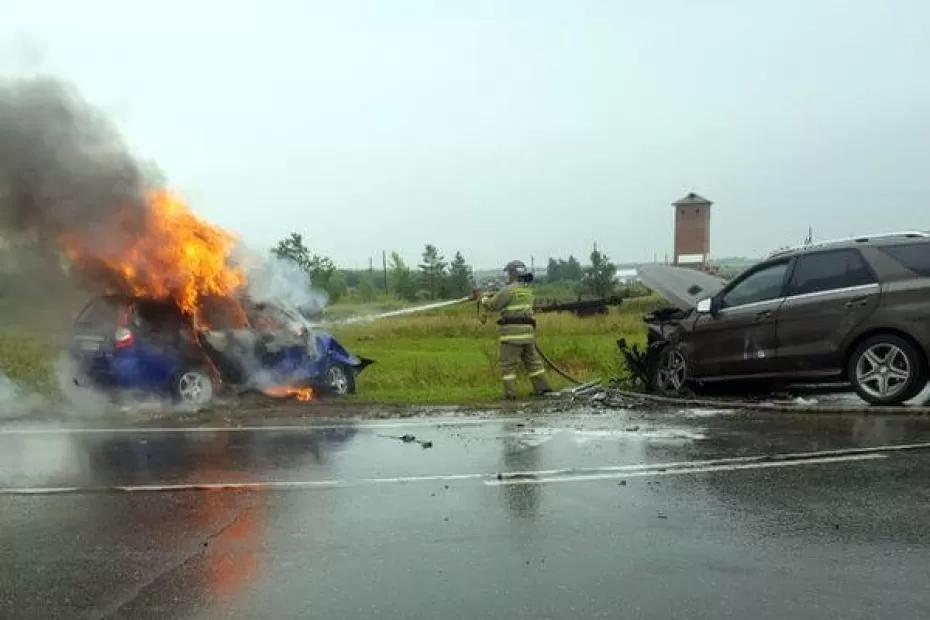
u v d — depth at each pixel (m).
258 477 6.31
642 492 5.69
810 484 5.75
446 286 43.75
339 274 38.53
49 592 4.00
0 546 4.69
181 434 8.24
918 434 7.35
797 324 9.19
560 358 15.50
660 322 11.25
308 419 9.20
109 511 5.38
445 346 21.55
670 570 4.20
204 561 4.42
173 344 10.33
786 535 4.68
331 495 5.75
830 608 3.69
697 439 7.53
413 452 7.22
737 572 4.14
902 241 8.75
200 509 5.42
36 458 7.06
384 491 5.85
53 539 4.80
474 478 6.20
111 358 9.95
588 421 8.79
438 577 4.16
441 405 10.35
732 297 10.00
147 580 4.15
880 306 8.58
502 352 11.02
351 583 4.09
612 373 13.94
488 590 3.98
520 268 11.10
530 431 8.20
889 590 3.87
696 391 10.88
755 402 9.63
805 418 8.48
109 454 7.23
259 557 4.47
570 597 3.88
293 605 3.83
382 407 10.20
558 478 6.14
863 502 5.27
